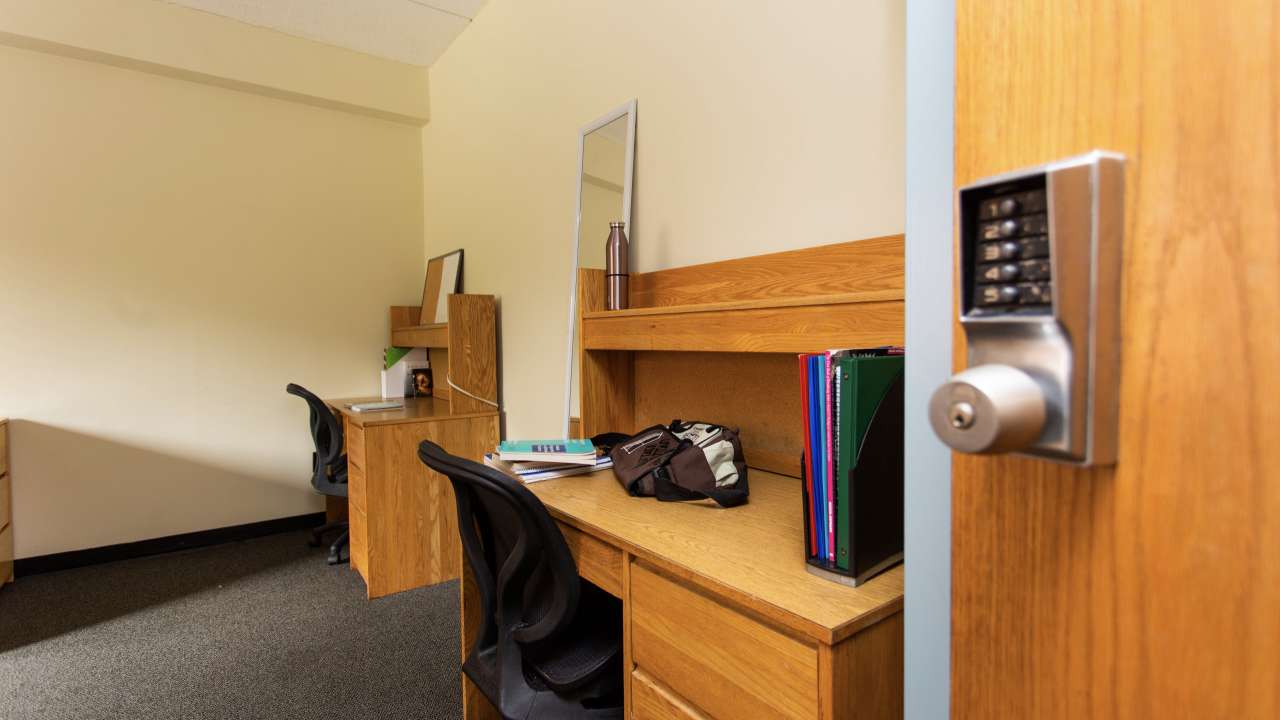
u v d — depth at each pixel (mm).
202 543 3068
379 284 3555
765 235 1463
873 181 1228
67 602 2377
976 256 344
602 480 1421
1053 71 336
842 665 697
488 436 2707
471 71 3012
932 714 494
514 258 2654
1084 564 325
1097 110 317
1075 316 299
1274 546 264
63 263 2771
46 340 2742
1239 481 273
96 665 1895
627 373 1827
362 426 2426
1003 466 365
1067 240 300
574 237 2164
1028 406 295
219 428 3117
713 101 1604
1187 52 287
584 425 1743
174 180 2998
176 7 2850
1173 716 292
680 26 1713
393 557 2465
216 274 3104
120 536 2887
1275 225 264
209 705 1679
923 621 500
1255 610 269
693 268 1636
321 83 3209
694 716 878
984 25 370
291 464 3301
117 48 2734
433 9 2875
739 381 1506
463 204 3143
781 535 1010
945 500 484
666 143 1764
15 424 2674
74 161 2785
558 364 2381
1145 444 300
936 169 496
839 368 809
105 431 2859
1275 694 263
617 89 1974
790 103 1396
